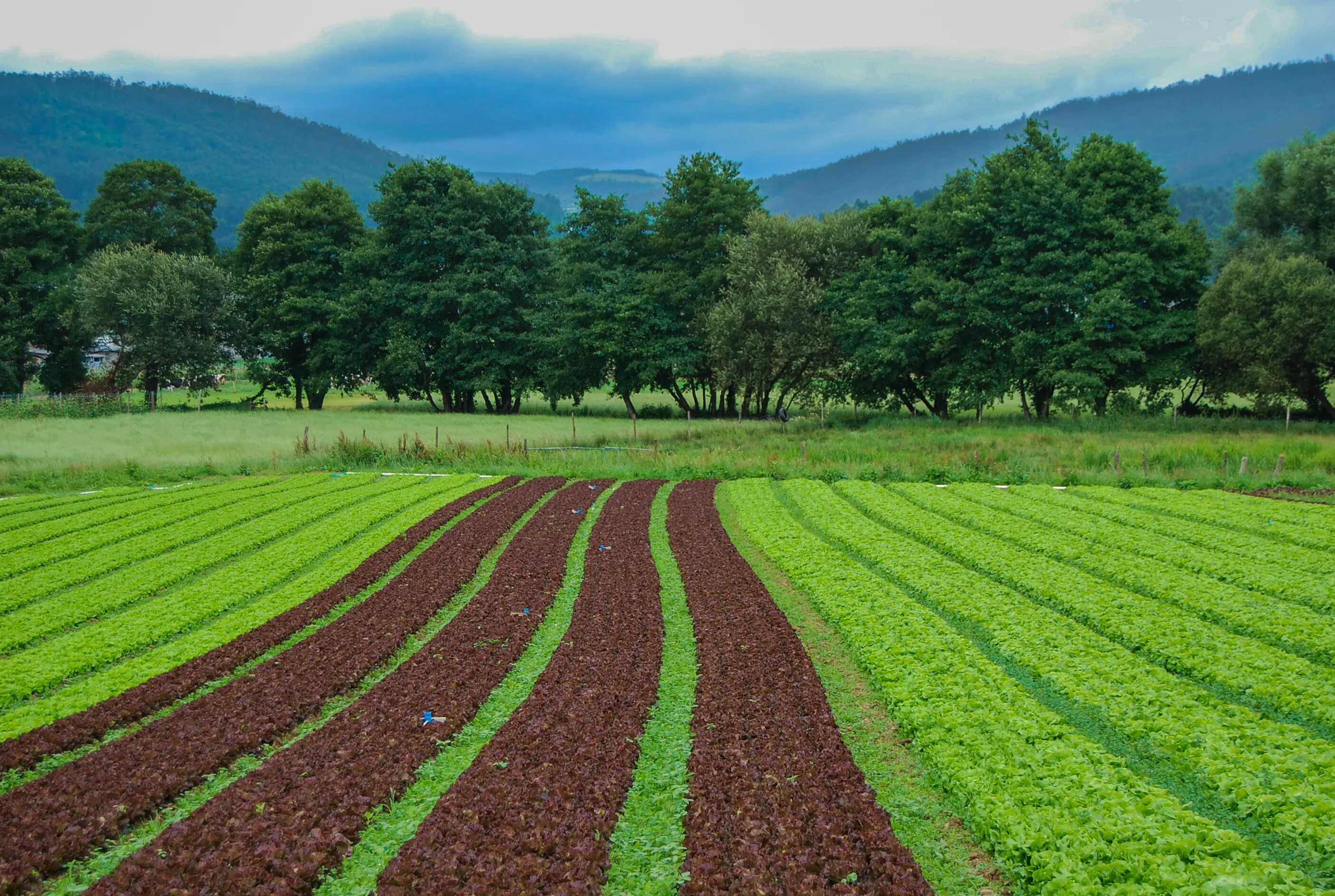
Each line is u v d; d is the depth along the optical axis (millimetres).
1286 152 57625
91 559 26078
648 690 14969
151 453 46969
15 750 13383
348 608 21641
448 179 79500
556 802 10953
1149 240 54000
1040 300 54469
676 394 77500
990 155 59719
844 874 9312
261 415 71250
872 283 60219
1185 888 8453
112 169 84500
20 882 9859
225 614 21344
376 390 100625
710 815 10633
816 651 17547
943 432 51906
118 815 11312
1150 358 54594
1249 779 10711
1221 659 15242
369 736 13359
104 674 16656
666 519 31516
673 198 73875
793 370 66750
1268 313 46969
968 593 20156
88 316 73312
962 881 9742
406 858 9852
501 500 35750
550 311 77688
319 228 82438
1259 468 37250
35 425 58156
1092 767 11164
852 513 31172
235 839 10438
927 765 12227
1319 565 21531
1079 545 24797
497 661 16844
